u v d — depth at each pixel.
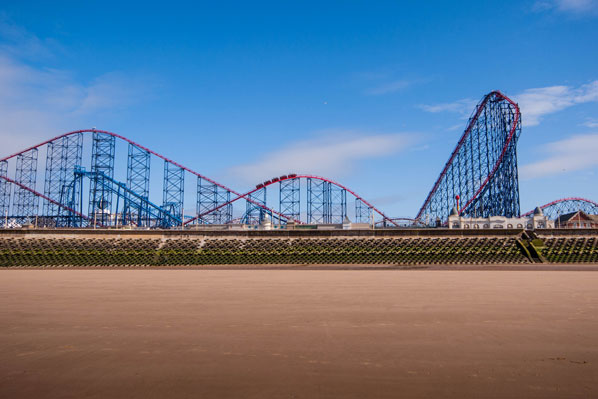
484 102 79.81
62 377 9.99
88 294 25.58
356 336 13.70
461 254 64.88
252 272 48.81
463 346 12.43
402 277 38.84
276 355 11.59
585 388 9.15
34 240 73.81
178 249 71.75
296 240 73.94
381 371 10.27
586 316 17.03
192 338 13.52
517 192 81.38
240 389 9.19
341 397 8.75
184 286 30.77
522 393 8.91
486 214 84.00
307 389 9.16
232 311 18.59
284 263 65.31
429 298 22.73
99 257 67.94
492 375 9.97
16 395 8.96
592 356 11.40
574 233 69.06
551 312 18.02
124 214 88.75
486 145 80.25
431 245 69.25
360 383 9.49
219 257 68.06
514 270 48.84
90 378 9.91
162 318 16.92
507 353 11.70
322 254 68.38
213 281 35.47
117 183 85.38
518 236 69.62
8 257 67.44
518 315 17.28
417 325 15.35
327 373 10.14
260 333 14.16
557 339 13.20
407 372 10.19
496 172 81.12
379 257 65.94
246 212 88.12
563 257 62.50
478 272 45.75
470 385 9.35
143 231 75.75
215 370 10.38
